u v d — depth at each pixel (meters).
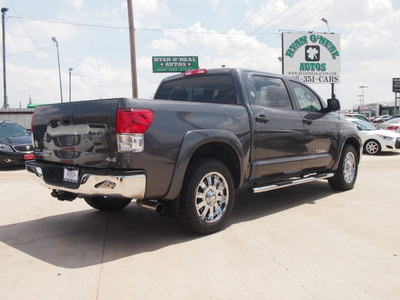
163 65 29.53
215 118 3.98
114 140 3.30
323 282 2.85
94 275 2.99
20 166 10.98
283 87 5.19
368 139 13.24
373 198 5.72
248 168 4.39
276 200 5.68
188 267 3.14
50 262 3.28
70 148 3.69
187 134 3.64
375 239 3.81
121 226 4.40
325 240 3.79
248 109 4.42
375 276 2.95
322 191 6.32
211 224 3.95
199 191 3.86
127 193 3.28
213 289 2.74
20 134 11.33
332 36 24.00
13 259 3.35
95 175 3.33
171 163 3.51
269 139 4.61
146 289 2.75
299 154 5.14
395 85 36.66
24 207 5.41
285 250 3.52
